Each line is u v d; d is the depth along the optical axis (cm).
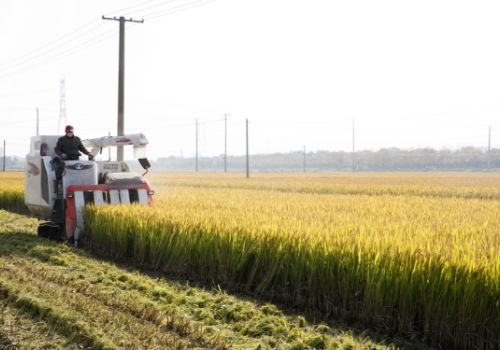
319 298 586
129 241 859
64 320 477
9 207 1794
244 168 19900
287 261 624
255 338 478
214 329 489
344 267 568
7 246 897
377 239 575
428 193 2877
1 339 428
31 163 1140
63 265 778
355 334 512
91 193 1027
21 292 562
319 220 773
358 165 17125
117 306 548
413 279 505
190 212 863
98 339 429
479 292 461
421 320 507
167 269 754
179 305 577
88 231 960
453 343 480
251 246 669
